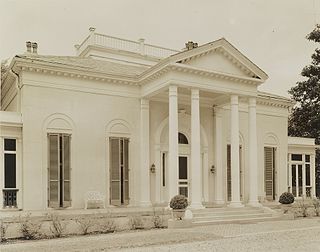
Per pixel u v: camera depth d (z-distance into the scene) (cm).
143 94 2145
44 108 1878
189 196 2339
